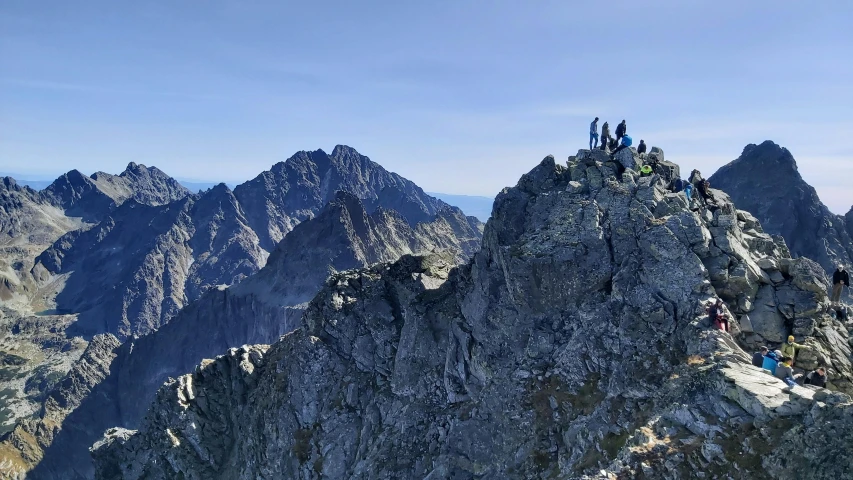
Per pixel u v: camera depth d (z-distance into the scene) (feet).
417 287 203.82
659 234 130.72
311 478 184.34
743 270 121.60
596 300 134.72
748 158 634.02
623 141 164.14
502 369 146.41
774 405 81.82
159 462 239.50
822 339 112.98
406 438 166.20
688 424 90.27
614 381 115.75
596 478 84.53
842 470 71.15
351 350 206.39
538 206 161.38
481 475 132.57
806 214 563.48
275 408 208.95
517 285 143.43
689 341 110.83
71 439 646.33
